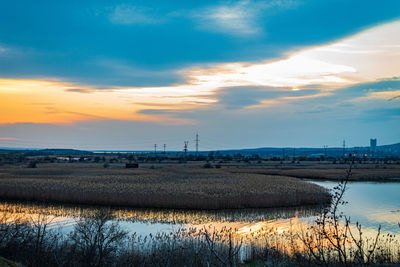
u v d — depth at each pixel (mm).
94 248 11070
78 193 37250
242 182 56094
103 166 116188
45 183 47719
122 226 24328
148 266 10477
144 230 23203
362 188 54000
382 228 22969
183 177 70375
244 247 16297
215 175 77938
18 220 13039
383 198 40844
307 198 36812
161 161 175125
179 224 26125
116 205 35250
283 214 30891
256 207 35062
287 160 190250
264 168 112062
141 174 81062
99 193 37156
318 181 69875
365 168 106188
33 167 104250
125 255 11711
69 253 11133
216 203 34000
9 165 120188
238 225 25844
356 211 30828
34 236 12227
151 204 34500
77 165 124250
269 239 18734
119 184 49000
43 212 29969
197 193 38219
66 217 26906
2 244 11445
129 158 191500
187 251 11828
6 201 37125
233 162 167750
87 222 13438
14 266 8789
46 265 10148
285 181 58656
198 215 30484
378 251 12617
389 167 111562
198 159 196375
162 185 48062
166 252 11281
